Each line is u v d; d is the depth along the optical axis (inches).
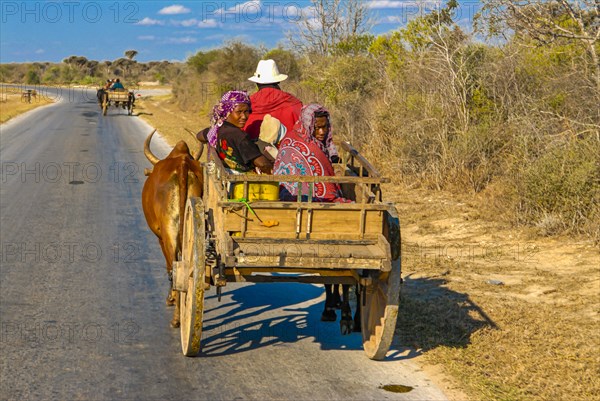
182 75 2390.5
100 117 1688.0
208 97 1754.4
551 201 438.0
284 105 311.9
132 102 1775.3
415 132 611.5
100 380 231.9
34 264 383.9
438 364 243.4
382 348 238.4
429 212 499.2
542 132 498.9
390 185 597.3
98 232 466.6
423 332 274.4
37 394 220.5
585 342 263.6
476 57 621.9
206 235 248.1
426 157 601.9
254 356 253.1
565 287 331.0
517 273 357.4
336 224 231.0
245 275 236.7
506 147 559.8
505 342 263.7
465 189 550.3
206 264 233.0
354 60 858.1
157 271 374.9
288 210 227.3
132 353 256.4
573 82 511.2
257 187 233.0
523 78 588.7
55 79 5339.6
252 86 1631.4
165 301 322.7
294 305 317.4
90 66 5536.4
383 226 233.6
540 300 315.6
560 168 437.1
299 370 239.9
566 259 374.0
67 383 229.1
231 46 1686.8
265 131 282.2
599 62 474.6
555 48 525.7
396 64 722.2
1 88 3939.5
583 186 423.5
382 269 219.9
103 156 907.4
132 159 879.1
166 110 2005.4
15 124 1481.3
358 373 236.8
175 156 306.5
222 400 216.7
